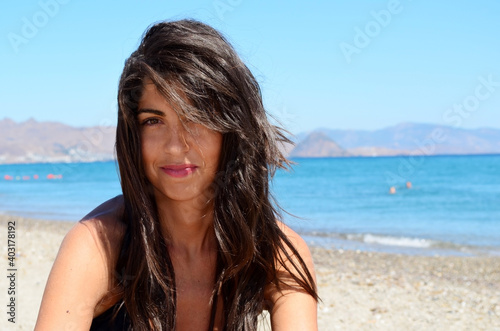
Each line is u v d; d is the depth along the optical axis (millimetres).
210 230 1657
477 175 55719
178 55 1462
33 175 71250
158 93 1469
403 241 15109
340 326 5434
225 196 1590
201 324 1646
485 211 27188
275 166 1721
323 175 59812
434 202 31891
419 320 5934
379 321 5734
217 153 1550
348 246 13391
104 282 1523
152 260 1527
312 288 1658
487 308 6805
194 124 1493
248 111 1543
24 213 21953
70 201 30609
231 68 1504
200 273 1661
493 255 12453
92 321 1587
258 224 1631
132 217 1553
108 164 88250
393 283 8227
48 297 1451
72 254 1484
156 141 1502
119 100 1505
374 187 43594
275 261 1660
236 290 1630
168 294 1564
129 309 1525
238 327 1605
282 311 1624
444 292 7754
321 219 22875
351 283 7902
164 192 1544
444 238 16406
